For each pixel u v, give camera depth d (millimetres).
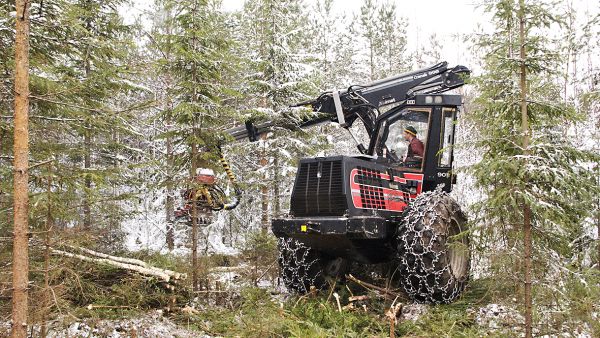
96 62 6895
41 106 6367
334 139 16500
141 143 12539
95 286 6074
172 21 7141
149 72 6984
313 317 5523
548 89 4398
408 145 7340
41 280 5305
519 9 4109
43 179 5320
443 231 5887
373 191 6391
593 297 4586
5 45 5938
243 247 9461
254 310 5969
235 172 13016
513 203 4062
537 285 4633
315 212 6238
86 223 7098
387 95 8008
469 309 5680
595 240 6223
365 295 6324
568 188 4039
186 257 8656
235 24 12680
